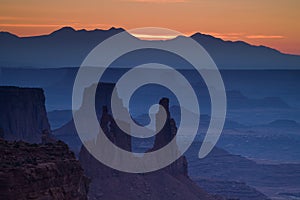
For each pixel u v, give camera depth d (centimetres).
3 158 8056
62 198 8038
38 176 7712
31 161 7994
